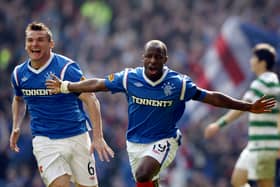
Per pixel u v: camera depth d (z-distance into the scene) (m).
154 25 59.75
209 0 61.41
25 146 48.31
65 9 62.03
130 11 61.91
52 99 25.80
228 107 24.91
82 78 25.89
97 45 58.53
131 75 24.86
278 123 30.56
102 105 50.34
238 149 48.16
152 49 24.47
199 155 46.97
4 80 56.66
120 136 48.31
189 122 47.53
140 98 24.86
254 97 30.62
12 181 48.22
